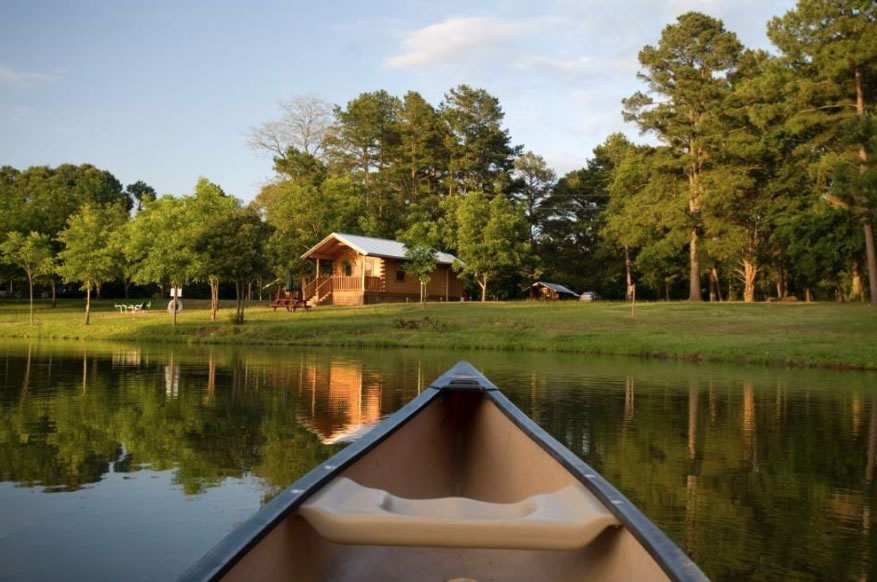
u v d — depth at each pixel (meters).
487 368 18.52
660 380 16.12
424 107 65.69
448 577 3.83
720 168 40.47
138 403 11.74
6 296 57.78
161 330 31.16
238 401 12.01
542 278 62.69
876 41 29.34
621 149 63.44
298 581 3.14
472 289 52.81
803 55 32.53
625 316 31.28
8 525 5.54
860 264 42.00
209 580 2.26
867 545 5.33
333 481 3.52
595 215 63.25
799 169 39.62
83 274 34.28
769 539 5.45
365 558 3.82
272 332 29.09
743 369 19.34
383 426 4.71
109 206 56.09
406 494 4.97
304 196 46.69
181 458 7.75
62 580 4.55
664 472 7.46
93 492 6.45
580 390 14.05
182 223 32.94
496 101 65.00
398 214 62.31
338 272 43.50
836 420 10.84
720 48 41.84
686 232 43.47
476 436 6.36
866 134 24.81
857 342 23.09
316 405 11.62
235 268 30.73
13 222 50.19
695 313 32.22
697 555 5.13
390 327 29.12
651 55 43.03
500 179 62.59
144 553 5.00
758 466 7.77
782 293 50.19
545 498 3.43
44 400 12.02
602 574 3.21
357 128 66.94
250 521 2.80
